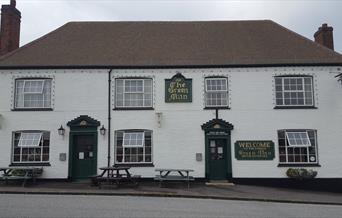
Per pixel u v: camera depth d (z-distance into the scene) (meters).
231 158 21.05
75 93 21.52
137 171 21.03
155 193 16.69
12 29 23.69
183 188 18.94
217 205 14.41
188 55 22.33
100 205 13.42
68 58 22.05
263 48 22.86
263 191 18.94
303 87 21.55
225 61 21.69
